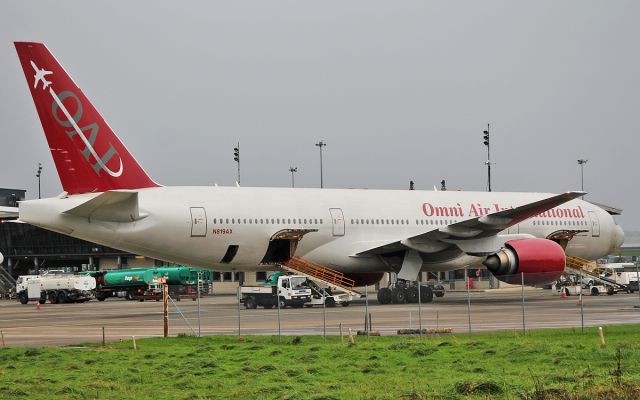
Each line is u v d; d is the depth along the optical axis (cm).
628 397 3988
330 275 12019
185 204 10975
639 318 8794
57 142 10350
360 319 9244
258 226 11412
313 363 5497
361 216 12244
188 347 6575
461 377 4803
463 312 10088
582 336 6850
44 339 7656
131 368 5394
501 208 13338
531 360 5394
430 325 8338
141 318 10300
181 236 10888
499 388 4297
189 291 17600
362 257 12219
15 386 4731
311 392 4409
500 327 8000
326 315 9856
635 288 15225
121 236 10525
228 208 11256
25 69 10200
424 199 12875
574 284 15638
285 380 4869
